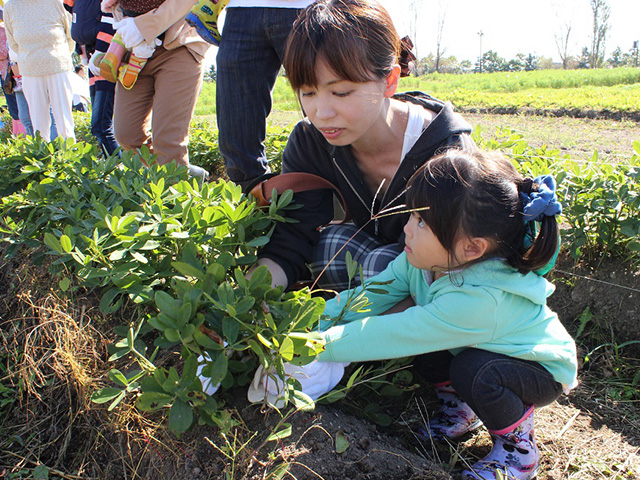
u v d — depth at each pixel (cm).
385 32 192
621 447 212
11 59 689
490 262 183
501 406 182
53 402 224
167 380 156
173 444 182
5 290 297
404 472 178
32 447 217
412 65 244
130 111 419
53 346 233
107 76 390
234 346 158
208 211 205
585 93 1866
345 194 248
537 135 937
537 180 187
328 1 191
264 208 234
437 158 182
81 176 281
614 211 281
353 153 232
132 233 202
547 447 211
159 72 394
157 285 218
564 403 239
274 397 183
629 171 294
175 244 209
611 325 278
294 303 174
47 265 270
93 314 235
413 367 234
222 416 166
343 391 198
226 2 340
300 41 187
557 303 294
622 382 252
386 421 204
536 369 184
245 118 339
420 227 185
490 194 174
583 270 294
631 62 7481
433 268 189
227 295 161
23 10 597
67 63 623
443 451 205
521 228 180
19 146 371
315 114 199
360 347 185
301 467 170
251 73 329
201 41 393
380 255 233
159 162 410
